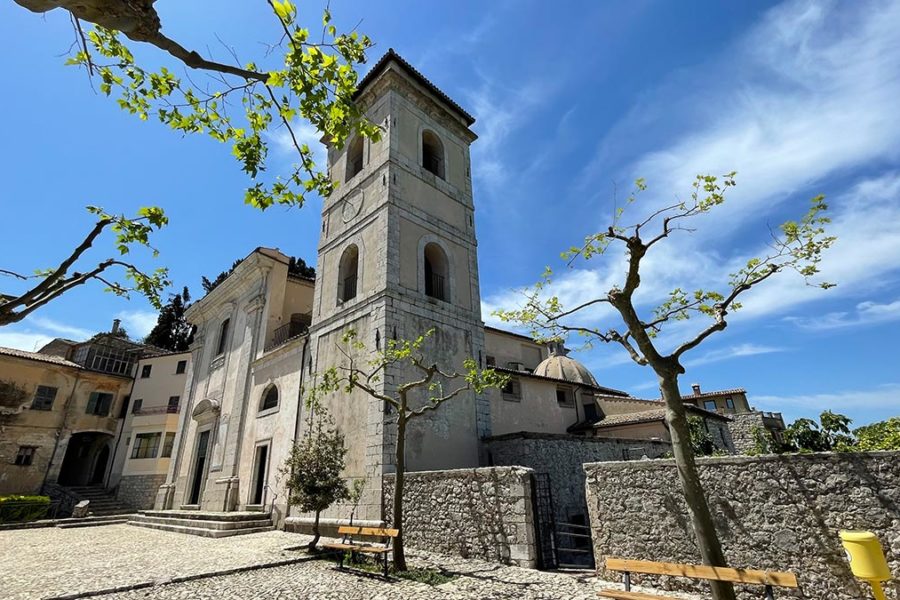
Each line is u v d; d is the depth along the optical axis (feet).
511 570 30.63
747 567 23.13
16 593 25.77
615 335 26.58
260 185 18.65
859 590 20.17
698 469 25.55
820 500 21.86
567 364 90.12
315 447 40.42
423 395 49.32
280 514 54.60
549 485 38.45
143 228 19.67
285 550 39.11
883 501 20.30
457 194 67.67
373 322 51.08
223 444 71.87
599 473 29.35
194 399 89.15
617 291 24.67
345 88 16.19
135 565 34.14
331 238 65.46
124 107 18.07
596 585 26.40
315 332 60.64
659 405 75.31
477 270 65.26
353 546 34.01
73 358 118.83
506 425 60.44
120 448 110.63
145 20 12.09
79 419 107.55
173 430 103.81
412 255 56.75
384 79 65.05
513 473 33.76
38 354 110.22
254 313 76.95
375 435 45.16
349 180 67.67
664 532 26.09
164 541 48.98
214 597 25.14
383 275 52.44
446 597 24.48
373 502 42.96
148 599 24.90
